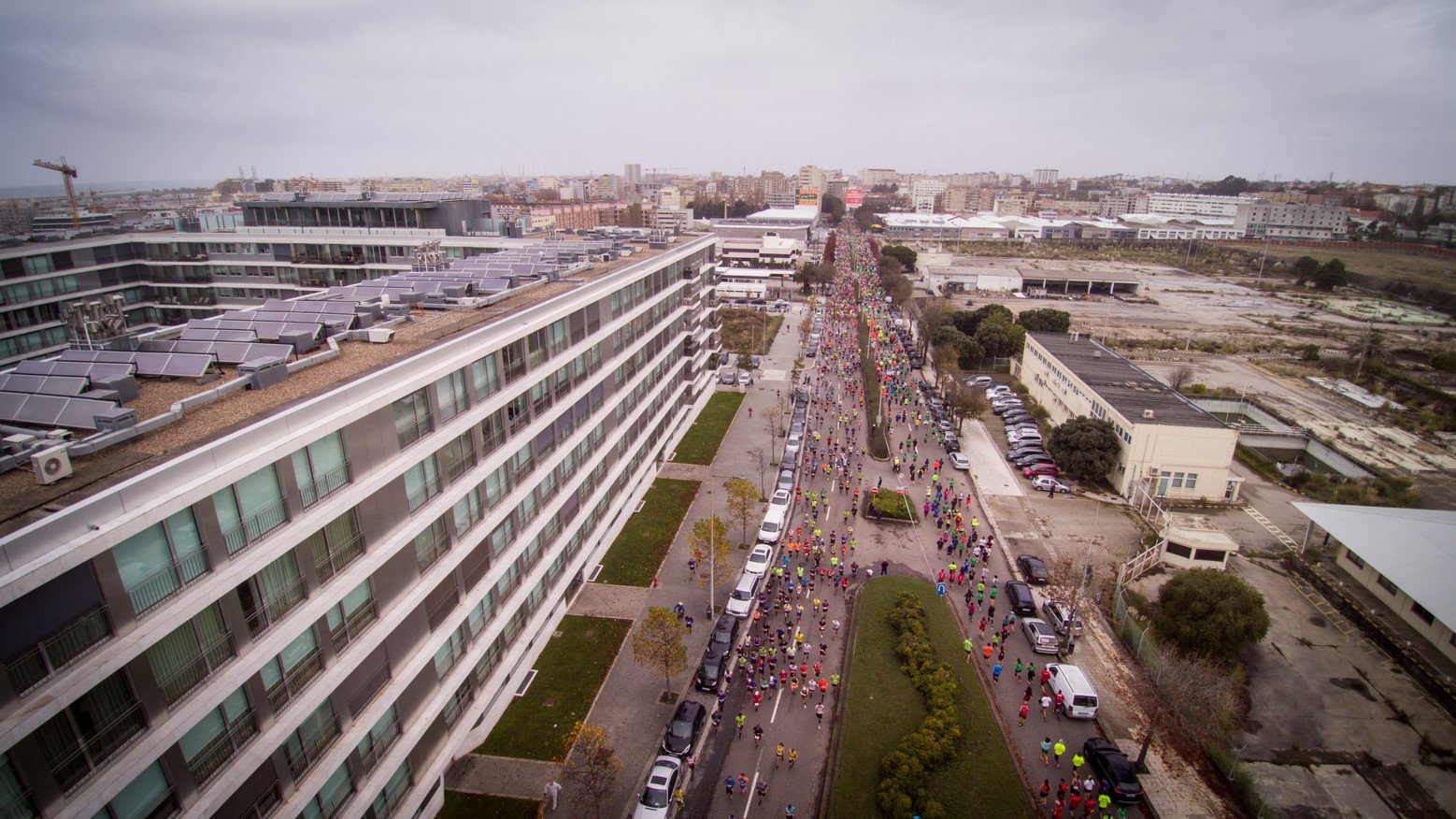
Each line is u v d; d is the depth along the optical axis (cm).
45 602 1673
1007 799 3494
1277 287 19725
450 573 3331
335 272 8400
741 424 8688
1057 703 4141
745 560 5659
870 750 3778
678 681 4309
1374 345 11300
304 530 2405
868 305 15650
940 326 11656
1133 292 18438
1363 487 6812
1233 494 6656
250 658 2231
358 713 2773
